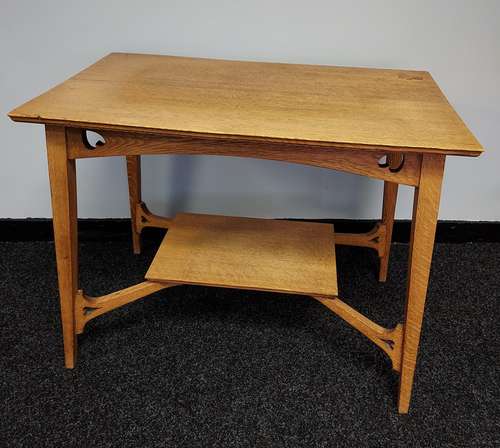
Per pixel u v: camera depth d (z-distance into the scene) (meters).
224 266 1.29
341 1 1.47
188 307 1.50
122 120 1.00
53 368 1.28
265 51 1.54
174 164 1.70
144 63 1.37
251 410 1.19
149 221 1.65
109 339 1.37
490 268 1.70
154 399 1.21
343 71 1.39
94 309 1.26
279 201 1.76
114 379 1.25
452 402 1.23
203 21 1.50
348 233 1.64
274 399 1.22
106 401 1.20
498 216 1.78
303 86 1.25
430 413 1.20
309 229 1.46
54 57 1.53
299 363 1.32
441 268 1.69
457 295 1.57
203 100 1.12
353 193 1.74
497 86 1.57
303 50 1.54
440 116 1.08
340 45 1.53
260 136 0.96
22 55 1.52
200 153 1.05
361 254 1.76
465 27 1.49
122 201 1.75
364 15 1.49
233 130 0.97
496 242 1.82
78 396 1.21
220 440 1.12
